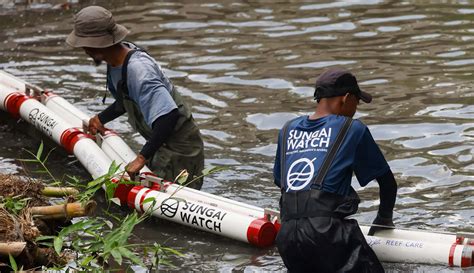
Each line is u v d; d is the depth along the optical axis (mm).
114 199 8234
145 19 16734
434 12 16453
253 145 11000
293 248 7230
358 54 14367
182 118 9453
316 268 7281
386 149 10688
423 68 13594
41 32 16250
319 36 15391
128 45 9336
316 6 17172
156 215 8953
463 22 15789
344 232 7141
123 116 12102
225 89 13039
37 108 11000
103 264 7738
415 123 11430
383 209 7754
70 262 8016
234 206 8633
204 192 9109
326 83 7543
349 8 16953
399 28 15617
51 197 9055
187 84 13289
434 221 8828
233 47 15008
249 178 10062
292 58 14320
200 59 14430
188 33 15844
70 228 7621
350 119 7398
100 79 13734
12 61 14688
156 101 8875
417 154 10492
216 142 11117
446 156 10406
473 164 10156
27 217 8086
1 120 12102
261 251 8367
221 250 8445
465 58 13969
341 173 7230
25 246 7562
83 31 8930
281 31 15758
